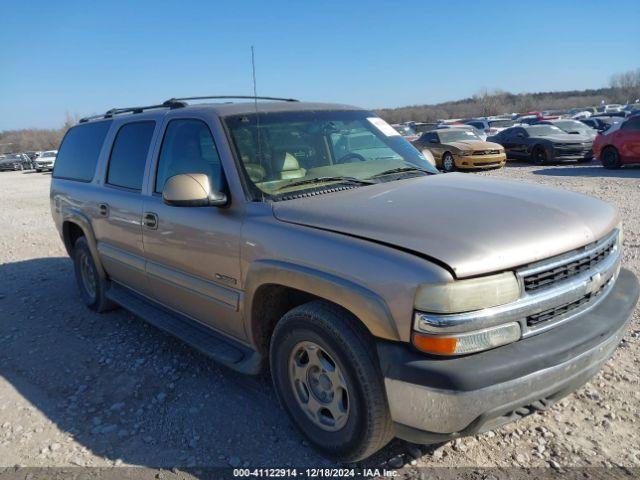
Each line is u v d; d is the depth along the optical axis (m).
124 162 4.57
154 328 5.00
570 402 3.36
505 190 3.23
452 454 2.95
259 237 3.04
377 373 2.55
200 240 3.49
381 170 3.72
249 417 3.42
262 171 3.39
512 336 2.43
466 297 2.32
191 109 3.88
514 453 2.94
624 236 7.03
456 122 33.88
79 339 4.84
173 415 3.49
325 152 3.78
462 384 2.27
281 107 3.93
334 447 2.84
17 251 8.72
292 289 3.14
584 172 14.81
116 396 3.78
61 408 3.68
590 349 2.57
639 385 3.50
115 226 4.54
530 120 32.28
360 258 2.54
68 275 7.02
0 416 3.62
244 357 3.43
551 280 2.57
